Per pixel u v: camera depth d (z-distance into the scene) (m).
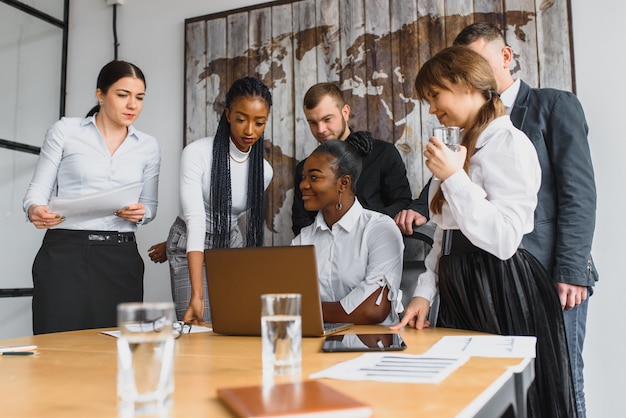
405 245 2.57
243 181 2.21
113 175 2.26
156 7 3.47
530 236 1.81
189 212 2.00
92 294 2.18
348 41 2.90
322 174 1.84
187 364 0.95
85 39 3.67
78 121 2.25
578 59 2.47
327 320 1.67
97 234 2.20
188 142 3.25
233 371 0.88
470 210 1.29
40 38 3.56
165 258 2.61
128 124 2.24
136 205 2.06
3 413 0.64
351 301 1.66
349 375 0.79
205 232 2.09
